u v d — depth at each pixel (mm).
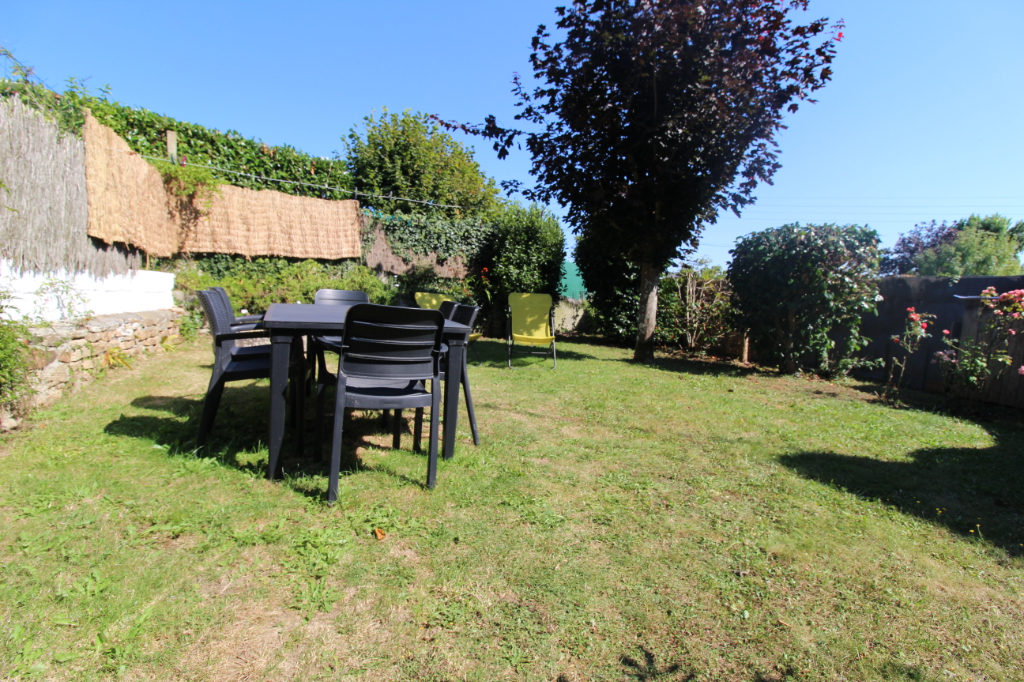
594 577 1873
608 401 4625
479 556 1971
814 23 6012
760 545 2160
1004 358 4805
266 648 1461
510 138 7270
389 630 1562
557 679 1408
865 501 2643
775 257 6629
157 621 1531
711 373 6613
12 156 3705
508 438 3459
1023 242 24016
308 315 2918
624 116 6805
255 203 7812
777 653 1543
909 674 1479
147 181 6273
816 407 4785
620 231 7230
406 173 12703
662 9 6066
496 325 10172
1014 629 1695
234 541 1967
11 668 1322
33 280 3955
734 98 6332
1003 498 2750
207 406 2936
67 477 2414
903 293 6367
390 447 3158
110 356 4508
